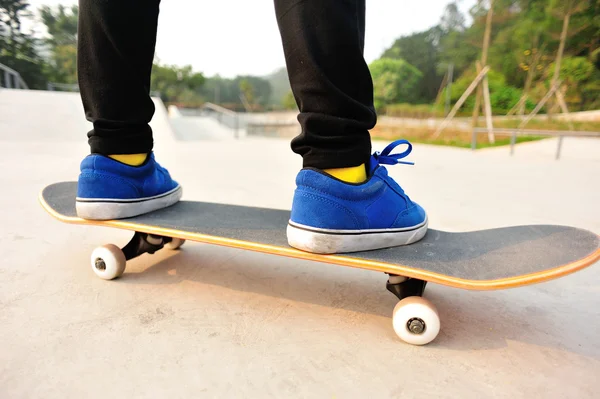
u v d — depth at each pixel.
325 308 1.10
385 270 0.90
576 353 0.89
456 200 2.82
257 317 1.03
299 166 4.73
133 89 1.18
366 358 0.86
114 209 1.21
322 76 0.90
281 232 1.15
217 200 2.60
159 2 1.21
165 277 1.29
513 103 16.12
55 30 29.81
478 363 0.85
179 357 0.83
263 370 0.80
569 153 7.48
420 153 7.49
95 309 1.04
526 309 1.13
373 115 1.00
